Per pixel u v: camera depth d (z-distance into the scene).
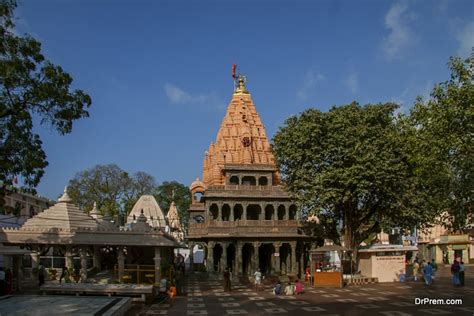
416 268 50.09
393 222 50.78
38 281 40.72
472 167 27.34
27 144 26.83
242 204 70.44
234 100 85.06
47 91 25.78
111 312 22.22
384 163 43.97
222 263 67.19
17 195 71.12
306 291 40.75
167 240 42.28
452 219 33.59
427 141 28.75
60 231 40.69
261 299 35.25
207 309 29.62
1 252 34.88
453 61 28.34
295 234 67.38
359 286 44.31
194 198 87.44
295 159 50.25
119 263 41.69
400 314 25.36
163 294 34.62
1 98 25.41
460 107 27.42
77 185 96.06
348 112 48.94
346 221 50.38
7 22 24.84
